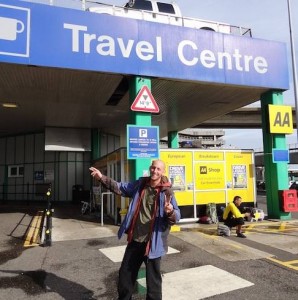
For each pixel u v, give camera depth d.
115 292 4.93
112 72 9.88
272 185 12.40
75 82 11.09
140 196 4.07
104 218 12.63
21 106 14.28
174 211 3.81
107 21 9.88
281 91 12.52
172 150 11.67
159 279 3.93
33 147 20.98
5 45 8.86
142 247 3.98
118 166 11.80
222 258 6.63
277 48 12.30
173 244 7.86
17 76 10.38
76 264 6.37
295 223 11.34
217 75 11.20
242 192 12.45
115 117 16.70
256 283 5.20
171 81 11.05
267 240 8.49
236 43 11.61
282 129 12.23
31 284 5.31
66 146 18.73
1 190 21.72
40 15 9.23
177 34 10.72
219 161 12.21
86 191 19.75
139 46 10.19
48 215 8.73
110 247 7.68
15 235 9.25
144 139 9.67
